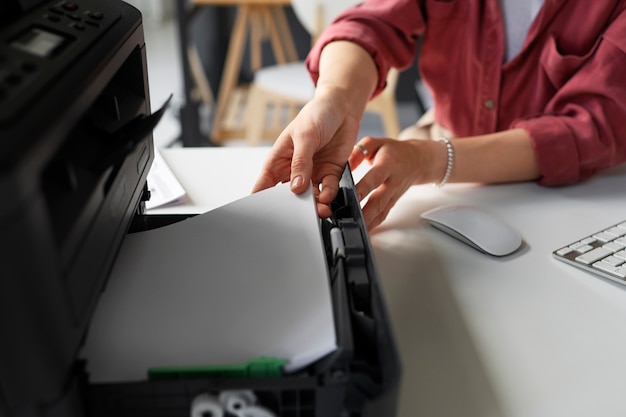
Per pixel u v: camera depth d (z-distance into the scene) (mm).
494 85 969
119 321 422
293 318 419
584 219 733
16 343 315
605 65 813
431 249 667
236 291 447
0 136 293
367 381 366
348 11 983
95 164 426
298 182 567
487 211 750
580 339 531
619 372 494
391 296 585
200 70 3023
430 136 1137
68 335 342
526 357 509
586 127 806
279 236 499
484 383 481
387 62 964
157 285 454
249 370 378
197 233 507
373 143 762
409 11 973
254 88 2248
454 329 541
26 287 303
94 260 391
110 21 470
